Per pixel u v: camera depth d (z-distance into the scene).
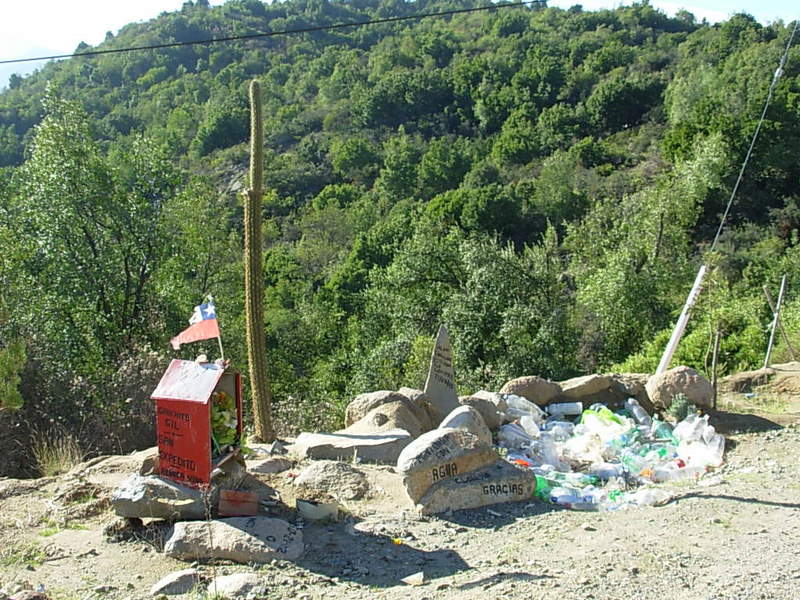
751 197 39.72
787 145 39.69
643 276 23.42
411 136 77.19
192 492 6.31
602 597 4.98
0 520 6.67
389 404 9.40
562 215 44.50
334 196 62.38
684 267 24.48
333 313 27.47
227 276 20.02
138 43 99.56
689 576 5.32
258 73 99.69
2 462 10.30
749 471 8.18
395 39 108.75
